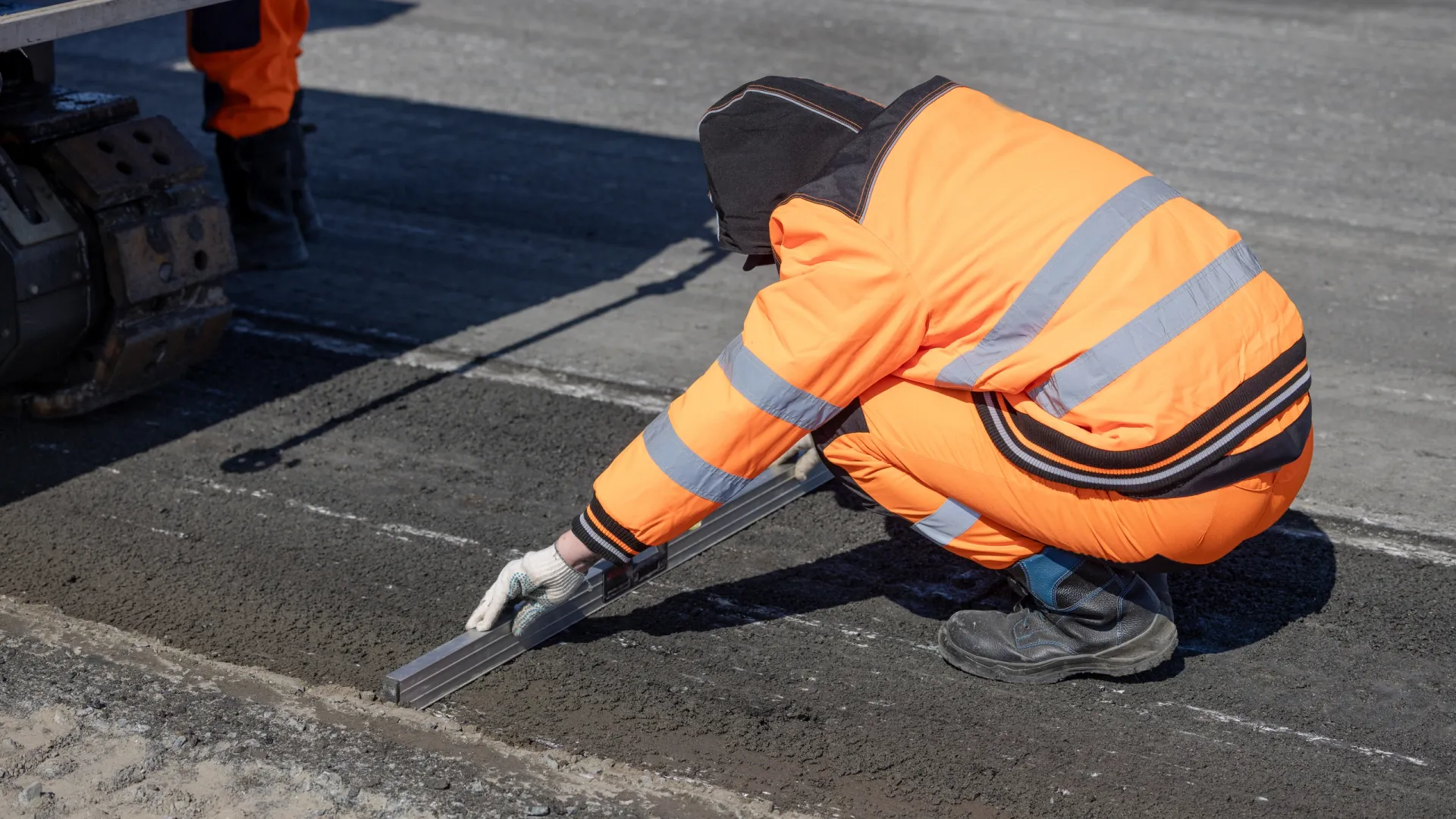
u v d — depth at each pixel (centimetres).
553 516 478
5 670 382
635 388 581
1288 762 357
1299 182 887
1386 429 557
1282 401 318
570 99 1059
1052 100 1076
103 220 488
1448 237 792
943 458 347
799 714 373
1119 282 312
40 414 527
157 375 543
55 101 498
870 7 1415
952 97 339
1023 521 348
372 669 388
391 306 662
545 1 1409
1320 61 1212
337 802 334
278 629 406
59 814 327
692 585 438
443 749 355
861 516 482
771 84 350
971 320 322
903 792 342
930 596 434
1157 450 312
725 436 332
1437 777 352
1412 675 395
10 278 468
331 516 473
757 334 332
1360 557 457
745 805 337
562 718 369
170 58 1138
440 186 849
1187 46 1265
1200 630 415
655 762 352
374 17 1321
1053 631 384
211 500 481
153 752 350
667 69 1154
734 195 345
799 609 425
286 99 680
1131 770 352
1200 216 327
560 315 657
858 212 322
